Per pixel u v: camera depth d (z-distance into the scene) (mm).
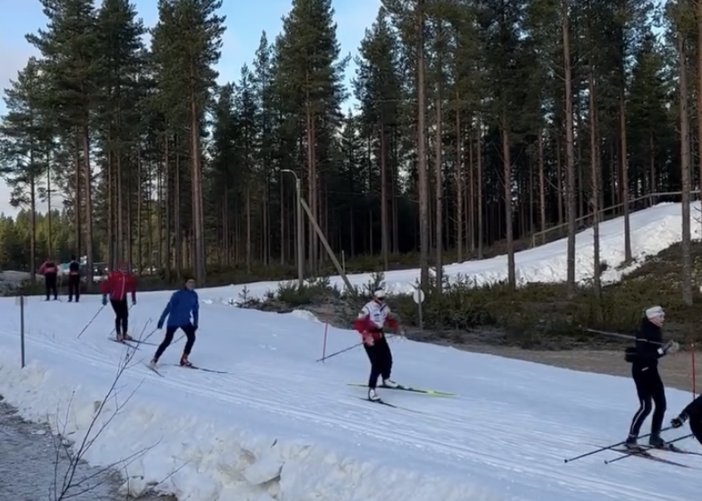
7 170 53250
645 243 38969
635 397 12289
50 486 7645
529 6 30891
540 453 7902
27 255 99062
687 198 27969
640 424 8336
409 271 41531
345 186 71438
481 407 10672
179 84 38812
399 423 9203
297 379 12898
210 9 39469
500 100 32656
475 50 31922
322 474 6582
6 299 30000
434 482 5961
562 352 20797
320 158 57250
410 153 66938
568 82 29719
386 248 51375
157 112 46500
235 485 7074
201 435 8008
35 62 47906
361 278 38531
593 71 32969
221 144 60469
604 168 64500
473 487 5777
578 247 40250
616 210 52500
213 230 79250
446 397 11453
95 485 7566
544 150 59875
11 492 7457
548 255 40125
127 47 46031
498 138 64375
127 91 46688
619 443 8430
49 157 54906
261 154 59562
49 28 41281
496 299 29719
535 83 32625
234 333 19953
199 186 40375
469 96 33812
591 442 8609
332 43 44531
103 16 43281
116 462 8219
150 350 15977
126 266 17625
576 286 33219
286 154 58938
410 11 28484
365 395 11375
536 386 13203
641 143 55719
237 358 15477
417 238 69500
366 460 6520
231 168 61469
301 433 7574
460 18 29266
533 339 22453
